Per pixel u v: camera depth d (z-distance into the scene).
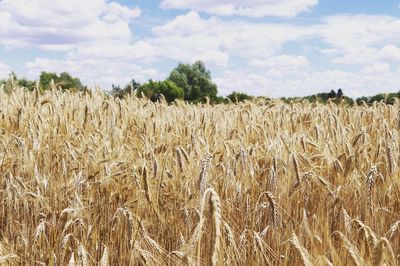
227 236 0.85
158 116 2.08
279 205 1.30
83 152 1.58
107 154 1.55
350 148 1.50
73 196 1.35
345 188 1.39
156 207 1.24
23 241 1.25
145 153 1.52
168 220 1.31
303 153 1.49
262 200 1.37
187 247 0.84
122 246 1.24
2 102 2.18
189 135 1.80
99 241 1.26
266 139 1.67
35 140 1.59
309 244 1.13
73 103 2.23
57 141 1.69
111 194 1.37
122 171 1.39
